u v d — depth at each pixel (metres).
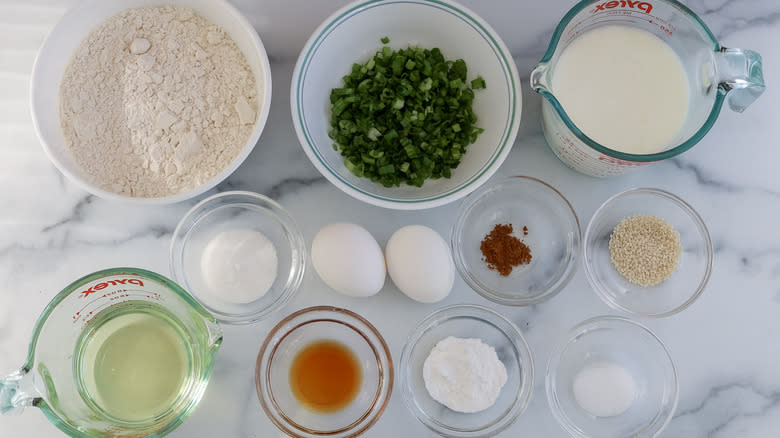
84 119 0.43
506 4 0.46
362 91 0.43
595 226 0.47
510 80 0.42
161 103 0.42
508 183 0.47
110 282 0.40
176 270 0.45
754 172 0.46
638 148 0.41
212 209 0.46
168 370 0.42
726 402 0.45
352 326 0.45
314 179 0.46
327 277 0.42
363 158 0.43
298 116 0.41
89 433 0.39
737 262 0.46
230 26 0.43
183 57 0.43
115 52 0.43
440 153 0.43
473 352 0.44
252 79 0.44
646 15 0.41
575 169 0.46
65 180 0.45
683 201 0.46
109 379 0.42
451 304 0.45
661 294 0.46
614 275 0.47
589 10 0.40
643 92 0.41
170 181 0.42
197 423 0.43
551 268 0.47
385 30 0.45
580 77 0.42
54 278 0.45
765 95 0.47
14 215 0.45
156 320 0.43
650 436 0.46
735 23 0.47
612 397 0.45
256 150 0.46
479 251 0.47
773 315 0.46
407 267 0.41
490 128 0.43
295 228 0.46
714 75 0.40
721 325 0.46
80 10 0.42
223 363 0.44
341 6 0.46
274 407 0.44
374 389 0.45
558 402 0.46
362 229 0.43
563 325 0.45
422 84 0.43
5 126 0.45
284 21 0.46
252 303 0.45
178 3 0.44
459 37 0.44
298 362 0.45
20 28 0.46
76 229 0.45
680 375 0.45
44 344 0.39
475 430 0.45
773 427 0.45
